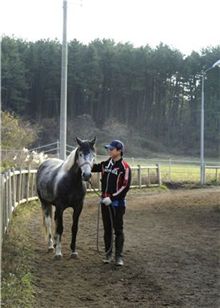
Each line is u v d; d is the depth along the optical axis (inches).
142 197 782.5
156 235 438.0
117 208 329.1
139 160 1755.7
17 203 553.3
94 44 2674.7
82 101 2503.7
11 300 238.8
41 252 358.6
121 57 2645.2
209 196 784.9
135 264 332.8
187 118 2682.1
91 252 365.1
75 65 2423.7
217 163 1736.0
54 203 351.9
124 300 260.7
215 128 2380.7
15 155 766.5
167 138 2581.2
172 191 948.0
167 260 344.8
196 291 276.5
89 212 587.8
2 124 965.2
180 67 2746.1
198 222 516.4
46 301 251.3
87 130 2364.7
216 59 2608.3
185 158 2335.1
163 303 256.8
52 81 2340.1
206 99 2479.1
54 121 2234.3
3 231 373.7
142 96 2691.9
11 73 2132.1
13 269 287.6
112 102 2618.1
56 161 394.6
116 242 329.4
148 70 2709.2
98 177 823.7
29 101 2322.8
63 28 764.0
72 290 272.8
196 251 373.4
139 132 2578.7
